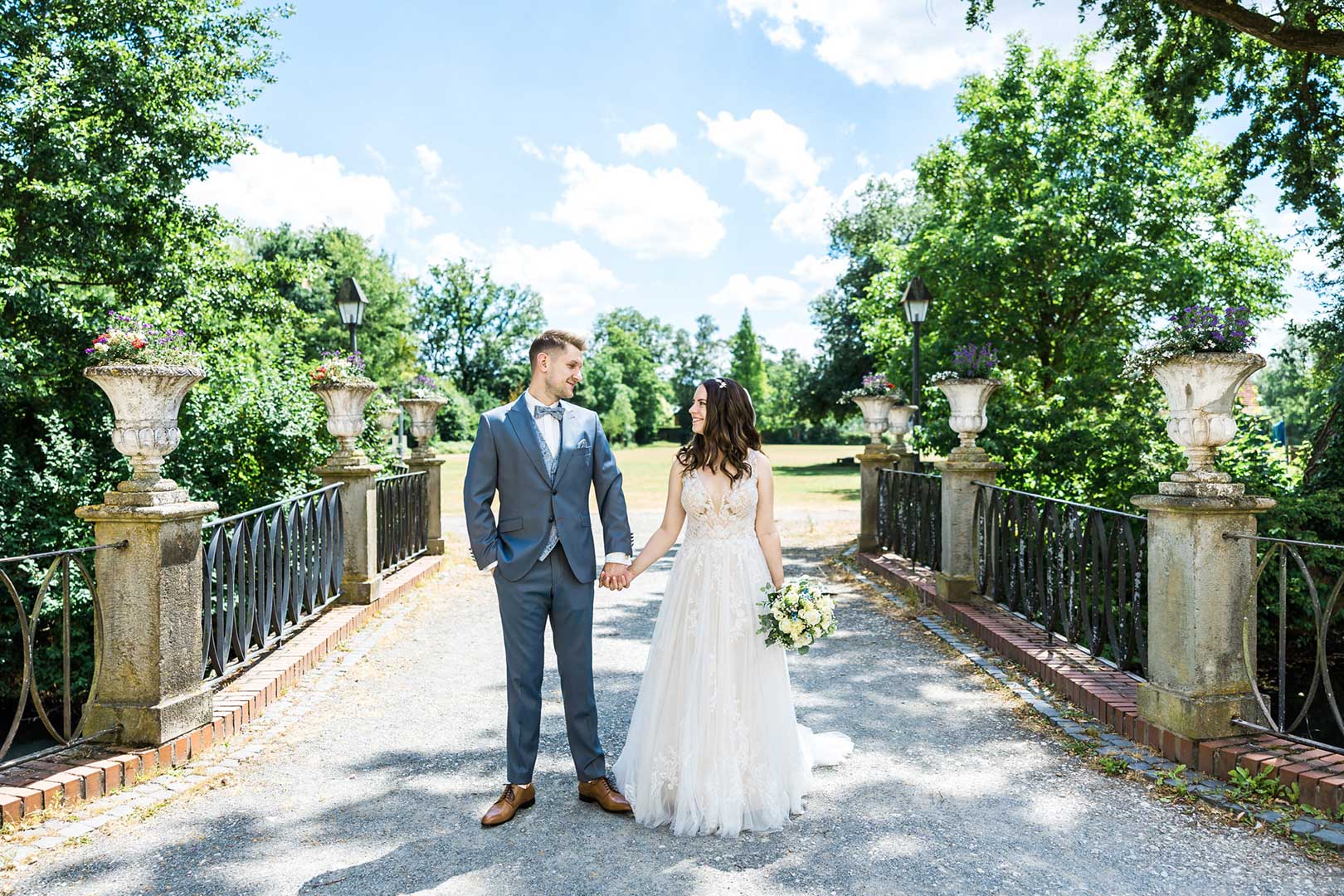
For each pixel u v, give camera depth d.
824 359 35.69
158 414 3.56
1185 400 3.53
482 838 2.91
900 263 20.80
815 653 5.54
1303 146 8.95
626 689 4.82
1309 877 2.58
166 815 3.10
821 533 12.59
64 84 11.70
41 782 3.10
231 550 4.45
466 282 59.81
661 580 8.71
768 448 60.62
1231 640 3.46
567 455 3.18
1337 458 8.71
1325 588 6.79
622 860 2.74
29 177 11.18
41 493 9.71
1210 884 2.54
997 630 5.59
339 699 4.62
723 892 2.52
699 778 2.97
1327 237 10.05
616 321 89.75
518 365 60.94
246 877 2.62
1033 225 16.98
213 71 13.83
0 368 9.89
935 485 7.82
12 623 9.34
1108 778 3.40
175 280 12.71
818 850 2.80
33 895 2.50
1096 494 9.13
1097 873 2.62
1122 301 17.62
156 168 12.38
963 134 19.70
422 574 8.40
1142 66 9.31
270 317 14.93
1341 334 10.20
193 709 3.72
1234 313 3.41
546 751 3.82
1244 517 3.47
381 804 3.21
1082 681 4.36
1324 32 6.54
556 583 3.14
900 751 3.76
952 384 6.67
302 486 10.42
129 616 3.53
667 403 83.94
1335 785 2.92
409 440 30.61
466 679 5.05
